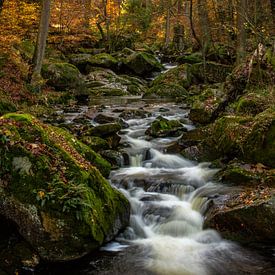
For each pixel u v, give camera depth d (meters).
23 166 6.02
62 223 5.68
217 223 6.57
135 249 6.31
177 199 7.75
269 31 19.73
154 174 8.73
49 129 7.41
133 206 7.49
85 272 5.68
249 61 12.57
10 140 6.16
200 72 21.22
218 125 9.86
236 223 6.38
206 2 23.75
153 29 39.72
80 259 5.89
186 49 32.06
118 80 22.08
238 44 16.89
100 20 30.88
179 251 6.26
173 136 11.21
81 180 6.21
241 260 5.93
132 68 24.47
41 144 6.40
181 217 7.11
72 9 27.72
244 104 10.84
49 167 6.07
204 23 22.77
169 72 20.81
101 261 5.93
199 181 8.27
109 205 6.49
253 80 12.22
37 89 15.08
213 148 9.56
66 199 5.79
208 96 12.65
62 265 5.80
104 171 8.38
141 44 33.84
